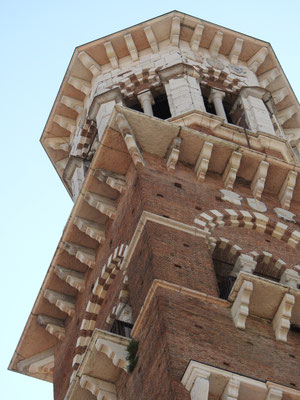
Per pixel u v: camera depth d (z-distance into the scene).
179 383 23.36
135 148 34.72
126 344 27.55
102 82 45.84
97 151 35.62
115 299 31.84
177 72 43.34
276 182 36.41
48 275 37.97
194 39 47.31
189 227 31.08
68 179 45.00
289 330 27.78
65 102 47.59
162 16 47.66
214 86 44.47
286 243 33.75
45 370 39.00
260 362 25.78
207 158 35.28
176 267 28.73
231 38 47.88
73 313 37.53
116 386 28.09
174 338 25.16
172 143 35.28
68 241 37.41
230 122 43.81
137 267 29.81
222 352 25.53
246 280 27.80
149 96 43.59
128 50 47.28
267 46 48.25
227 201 34.38
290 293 27.91
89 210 36.62
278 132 42.97
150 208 31.78
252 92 44.06
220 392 23.52
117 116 35.28
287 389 23.77
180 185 34.12
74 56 47.31
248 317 27.69
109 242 35.25
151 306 27.09
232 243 31.95
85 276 37.50
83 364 28.22
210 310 27.23
